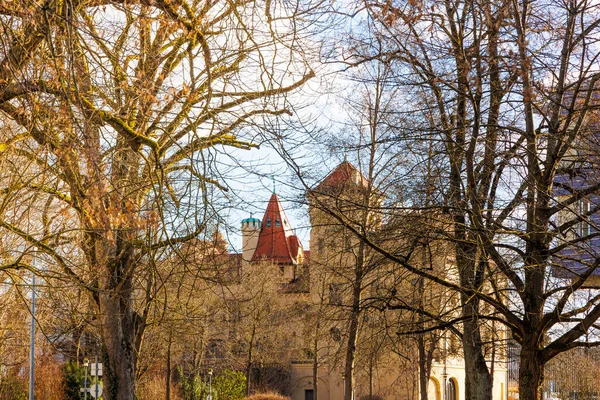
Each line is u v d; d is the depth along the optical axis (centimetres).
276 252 8000
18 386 4509
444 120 1536
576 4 1402
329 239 2544
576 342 1445
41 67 1123
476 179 1554
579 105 1519
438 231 1457
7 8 1023
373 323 2391
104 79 1248
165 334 3675
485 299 1491
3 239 1695
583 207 1619
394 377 5194
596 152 1409
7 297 2498
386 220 1814
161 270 1739
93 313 1891
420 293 2027
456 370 6812
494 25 1295
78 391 4847
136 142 1255
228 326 5131
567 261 1625
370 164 2138
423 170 1609
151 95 1184
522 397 1456
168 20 1142
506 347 2325
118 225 1139
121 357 1838
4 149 1257
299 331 6162
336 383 7306
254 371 7119
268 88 1313
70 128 1131
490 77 1527
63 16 1069
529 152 1385
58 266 1714
